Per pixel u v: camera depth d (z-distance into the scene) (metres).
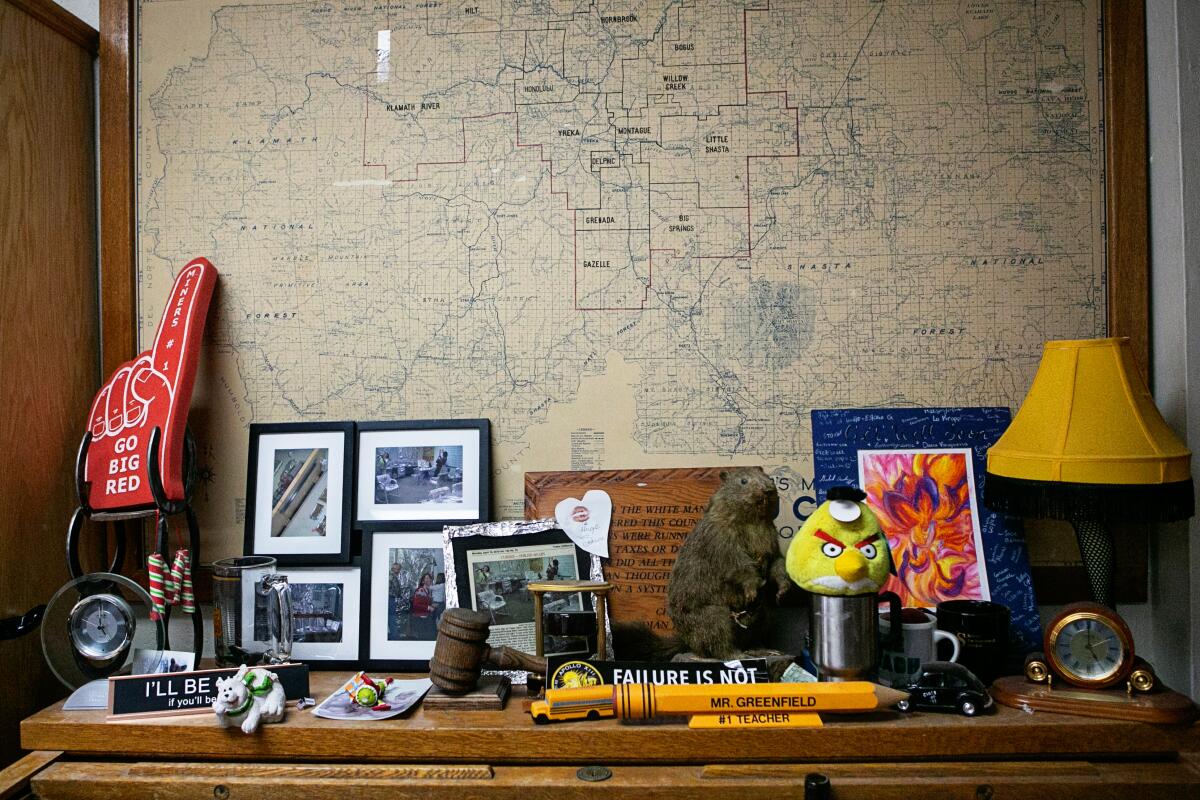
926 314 1.52
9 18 1.41
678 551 1.43
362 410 1.58
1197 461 1.42
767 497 1.34
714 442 1.54
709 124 1.54
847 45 1.52
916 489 1.46
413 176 1.57
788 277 1.53
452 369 1.57
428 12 1.57
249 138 1.59
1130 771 1.11
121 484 1.43
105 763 1.20
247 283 1.59
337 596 1.50
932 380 1.52
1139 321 1.48
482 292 1.56
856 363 1.53
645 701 1.15
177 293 1.51
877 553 1.20
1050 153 1.50
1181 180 1.44
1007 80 1.51
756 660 1.24
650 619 1.42
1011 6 1.51
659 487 1.46
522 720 1.18
